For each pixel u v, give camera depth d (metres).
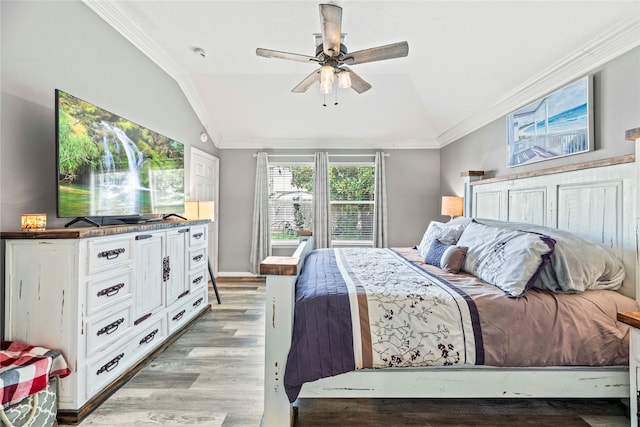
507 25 2.26
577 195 2.06
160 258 2.43
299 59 2.32
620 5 1.72
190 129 3.97
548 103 2.39
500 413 1.70
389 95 4.10
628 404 1.70
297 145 4.98
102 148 2.10
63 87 2.02
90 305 1.69
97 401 1.72
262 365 2.21
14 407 1.33
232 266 5.04
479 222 2.72
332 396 1.53
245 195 5.02
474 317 1.52
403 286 1.76
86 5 2.21
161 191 2.88
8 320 1.62
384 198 4.88
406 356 1.48
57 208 1.75
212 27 2.66
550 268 1.71
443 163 4.76
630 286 1.71
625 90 1.82
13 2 1.72
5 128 1.68
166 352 2.42
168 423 1.61
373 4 2.29
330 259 2.73
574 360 1.51
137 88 2.83
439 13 2.38
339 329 1.50
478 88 3.09
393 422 1.63
